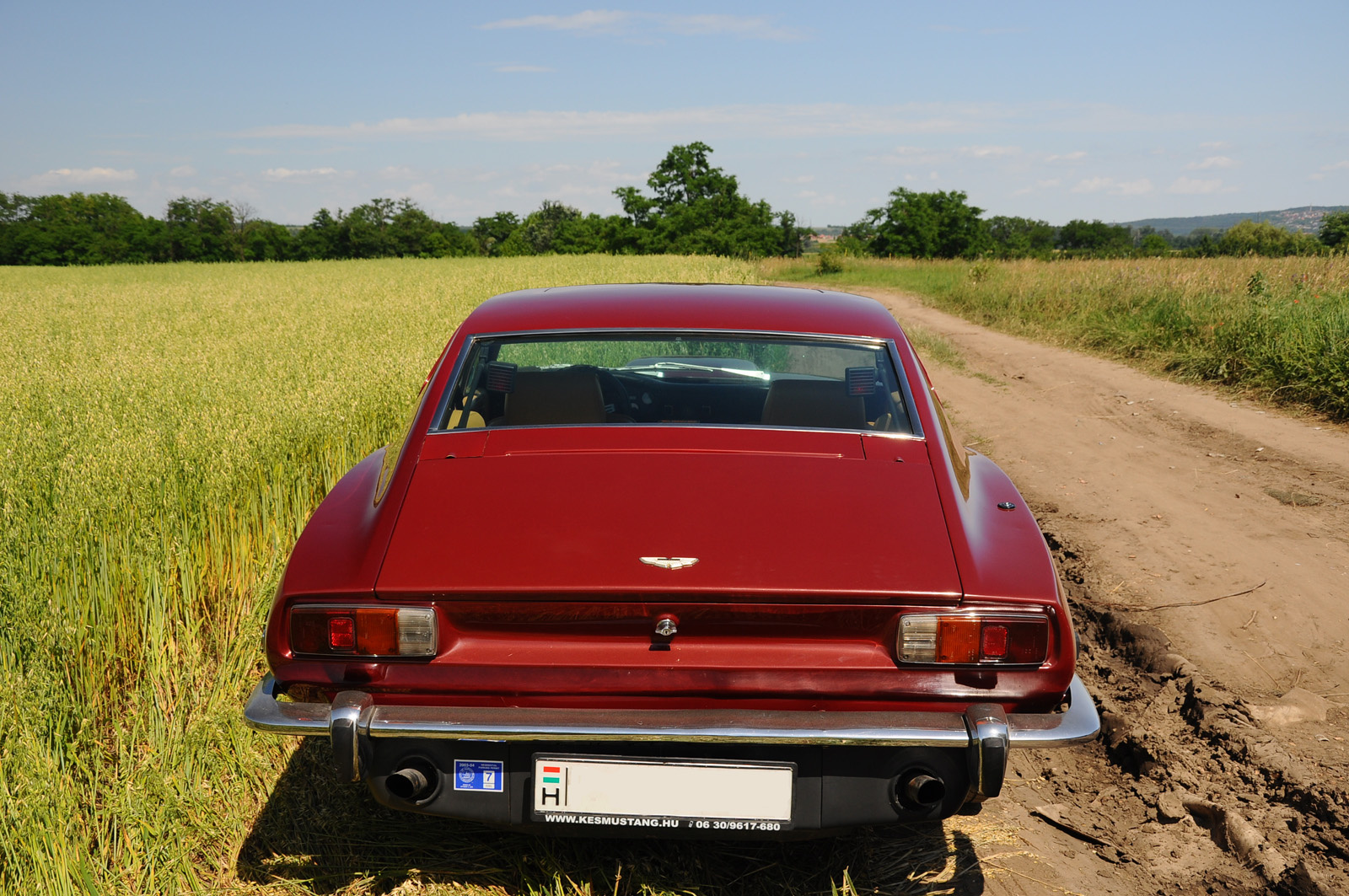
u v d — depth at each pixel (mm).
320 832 2490
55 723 2699
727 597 1929
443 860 2377
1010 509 2410
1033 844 2525
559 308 2949
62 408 6000
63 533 3531
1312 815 2570
